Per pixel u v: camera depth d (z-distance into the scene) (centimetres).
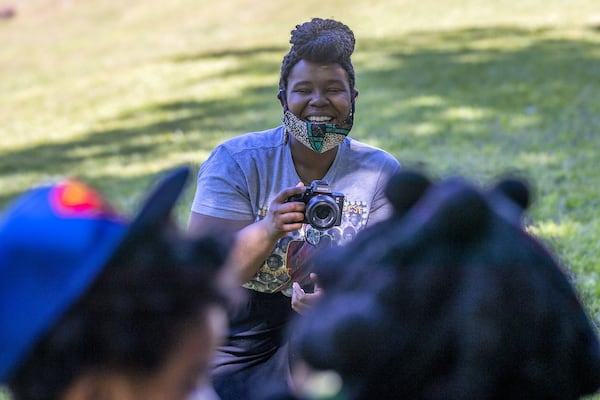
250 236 734
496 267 299
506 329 295
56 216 301
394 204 321
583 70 3384
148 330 290
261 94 3616
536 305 298
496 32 4362
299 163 797
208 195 792
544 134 2525
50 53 5891
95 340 288
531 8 4881
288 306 787
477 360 291
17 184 2642
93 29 6700
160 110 3534
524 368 297
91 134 3281
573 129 2562
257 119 3173
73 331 288
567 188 1939
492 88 3186
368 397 296
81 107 3838
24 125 3612
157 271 292
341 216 743
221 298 303
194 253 298
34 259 293
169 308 291
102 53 5544
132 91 4006
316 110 769
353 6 5553
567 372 304
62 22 7088
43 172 2758
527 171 2117
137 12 6850
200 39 5519
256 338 783
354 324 289
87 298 292
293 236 772
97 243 297
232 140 821
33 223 299
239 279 738
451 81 3359
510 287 298
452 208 297
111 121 3469
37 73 5072
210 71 4222
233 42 5153
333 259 316
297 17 5634
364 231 326
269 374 761
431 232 301
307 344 296
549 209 1758
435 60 3794
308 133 767
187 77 4150
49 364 291
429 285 296
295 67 777
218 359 784
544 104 2895
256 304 783
